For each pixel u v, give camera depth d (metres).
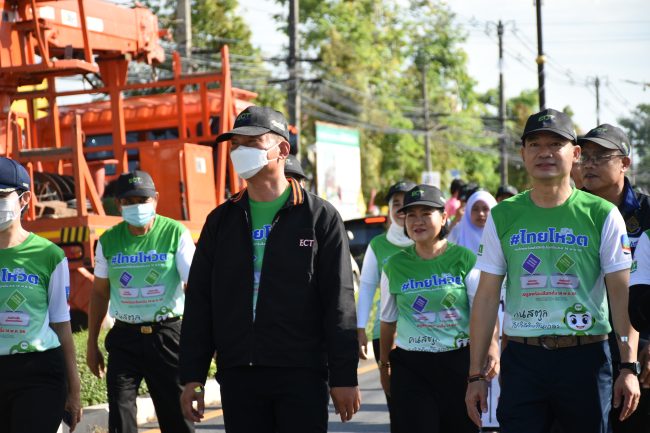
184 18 33.25
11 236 6.48
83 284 14.05
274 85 48.62
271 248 6.02
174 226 8.29
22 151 15.12
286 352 5.95
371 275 8.93
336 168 42.75
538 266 6.02
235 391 6.02
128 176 8.13
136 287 8.17
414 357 7.66
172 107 19.22
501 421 6.08
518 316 6.08
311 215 6.07
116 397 8.12
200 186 16.70
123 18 19.47
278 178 6.10
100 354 8.69
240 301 6.01
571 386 5.94
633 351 6.03
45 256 6.50
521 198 6.17
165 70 36.38
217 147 17.97
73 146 14.67
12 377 6.39
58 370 6.54
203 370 6.19
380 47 65.44
